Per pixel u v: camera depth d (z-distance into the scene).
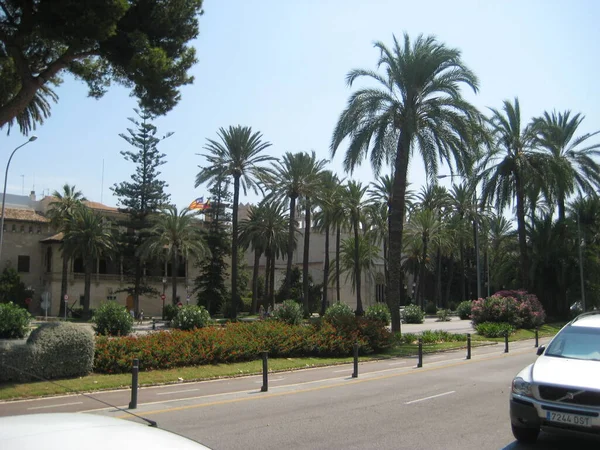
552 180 37.84
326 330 21.11
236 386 13.98
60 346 13.56
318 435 8.44
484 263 83.62
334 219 58.41
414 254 71.50
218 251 70.31
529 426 7.53
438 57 26.52
